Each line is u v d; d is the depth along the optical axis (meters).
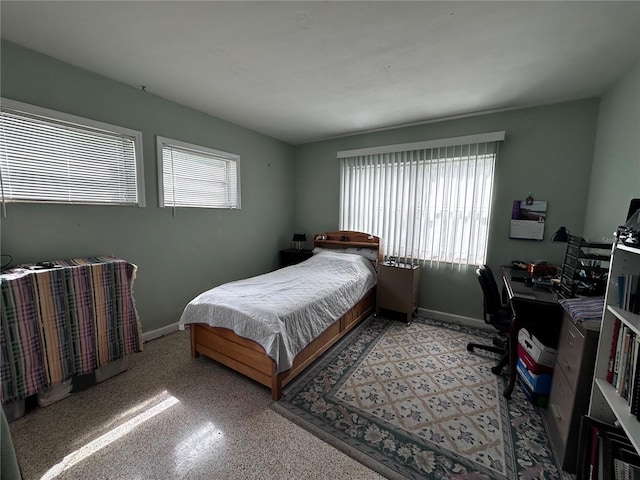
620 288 1.22
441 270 3.47
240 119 3.45
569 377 1.50
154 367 2.37
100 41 1.88
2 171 1.93
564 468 1.43
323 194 4.43
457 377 2.26
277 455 1.51
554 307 1.83
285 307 2.15
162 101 2.81
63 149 2.20
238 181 3.72
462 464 1.47
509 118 2.96
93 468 1.42
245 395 2.02
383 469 1.44
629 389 1.13
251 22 1.66
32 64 1.99
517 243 3.02
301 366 2.24
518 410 1.89
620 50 1.84
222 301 2.28
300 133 4.03
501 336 2.87
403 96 2.69
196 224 3.25
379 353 2.64
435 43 1.84
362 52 1.96
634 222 1.20
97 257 2.40
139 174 2.67
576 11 1.50
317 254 3.95
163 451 1.53
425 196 3.49
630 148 1.95
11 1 1.49
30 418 1.75
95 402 1.92
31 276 1.75
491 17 1.57
